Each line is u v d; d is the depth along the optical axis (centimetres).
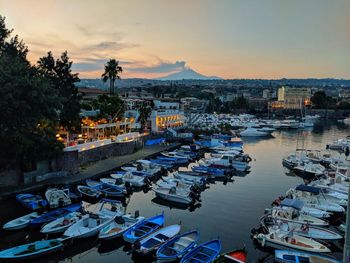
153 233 2917
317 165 6128
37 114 4172
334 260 2523
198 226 3356
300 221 3195
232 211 3841
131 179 4738
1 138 3875
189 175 5250
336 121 19600
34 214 3266
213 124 13125
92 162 5784
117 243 2914
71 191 4128
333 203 3934
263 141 10738
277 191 4772
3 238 2914
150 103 12062
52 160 4712
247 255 2767
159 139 8581
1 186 4072
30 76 4412
